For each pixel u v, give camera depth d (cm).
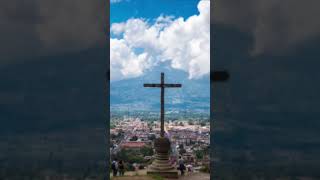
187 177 897
